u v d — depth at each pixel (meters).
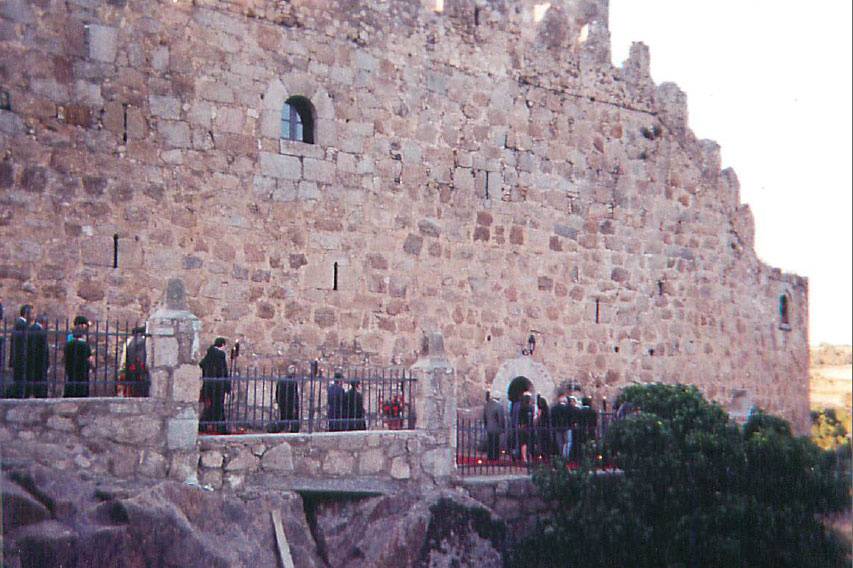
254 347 21.55
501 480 19.97
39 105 19.42
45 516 14.59
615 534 18.91
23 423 15.20
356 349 22.97
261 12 22.14
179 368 16.50
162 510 15.26
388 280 23.59
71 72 19.80
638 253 28.47
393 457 18.59
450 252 24.70
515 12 26.61
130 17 20.50
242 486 16.92
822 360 42.47
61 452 15.37
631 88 28.78
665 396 22.34
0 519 14.16
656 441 19.97
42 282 19.23
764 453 20.03
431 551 17.89
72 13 19.89
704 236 30.20
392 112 23.95
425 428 19.12
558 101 27.12
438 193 24.61
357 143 23.34
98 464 15.63
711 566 18.83
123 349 19.83
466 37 25.44
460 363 24.62
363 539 17.55
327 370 22.45
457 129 25.08
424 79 24.56
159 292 20.47
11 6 19.25
